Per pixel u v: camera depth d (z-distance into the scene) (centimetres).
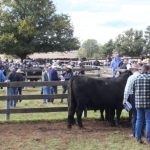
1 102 1966
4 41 6322
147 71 1019
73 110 1241
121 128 1245
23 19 6475
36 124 1306
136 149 966
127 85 1059
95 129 1226
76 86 1227
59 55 9419
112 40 7238
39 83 1391
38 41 6625
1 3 6581
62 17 6912
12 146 994
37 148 972
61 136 1114
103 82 1257
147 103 1000
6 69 2778
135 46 5816
